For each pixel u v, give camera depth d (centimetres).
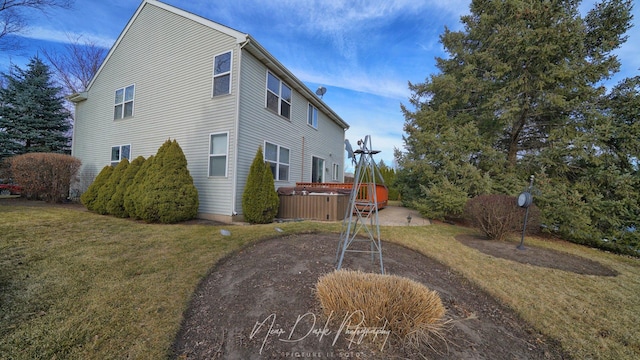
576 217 606
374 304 203
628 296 298
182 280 294
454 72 971
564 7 701
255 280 297
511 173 774
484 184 748
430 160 862
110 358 176
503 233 529
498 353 195
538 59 685
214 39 721
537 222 517
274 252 388
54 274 285
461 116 908
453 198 743
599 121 658
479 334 216
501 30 718
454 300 273
